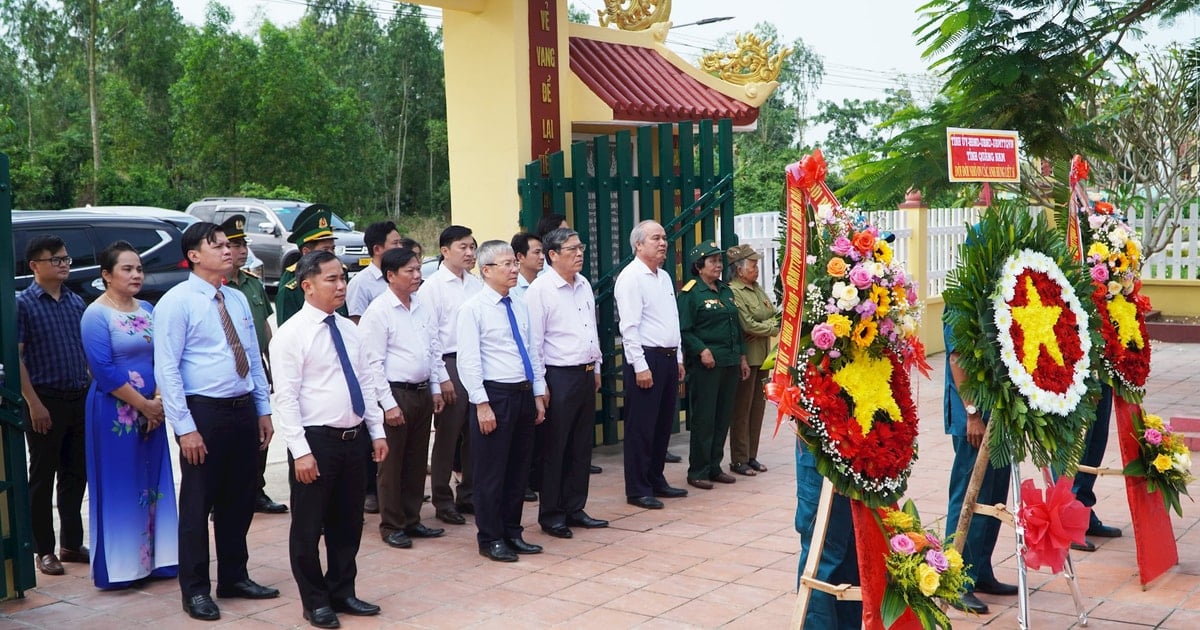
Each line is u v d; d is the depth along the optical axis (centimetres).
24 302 551
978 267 436
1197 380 1059
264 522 666
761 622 470
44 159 3191
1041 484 711
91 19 3419
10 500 511
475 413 573
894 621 380
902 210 1243
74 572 566
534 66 797
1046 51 902
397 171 4197
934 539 401
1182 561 544
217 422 490
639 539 609
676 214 848
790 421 401
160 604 513
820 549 398
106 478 525
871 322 391
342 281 482
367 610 489
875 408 396
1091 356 470
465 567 565
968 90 925
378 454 500
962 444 483
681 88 899
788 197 387
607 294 817
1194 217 1395
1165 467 505
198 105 3145
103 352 522
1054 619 466
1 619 491
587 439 636
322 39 4341
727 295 732
